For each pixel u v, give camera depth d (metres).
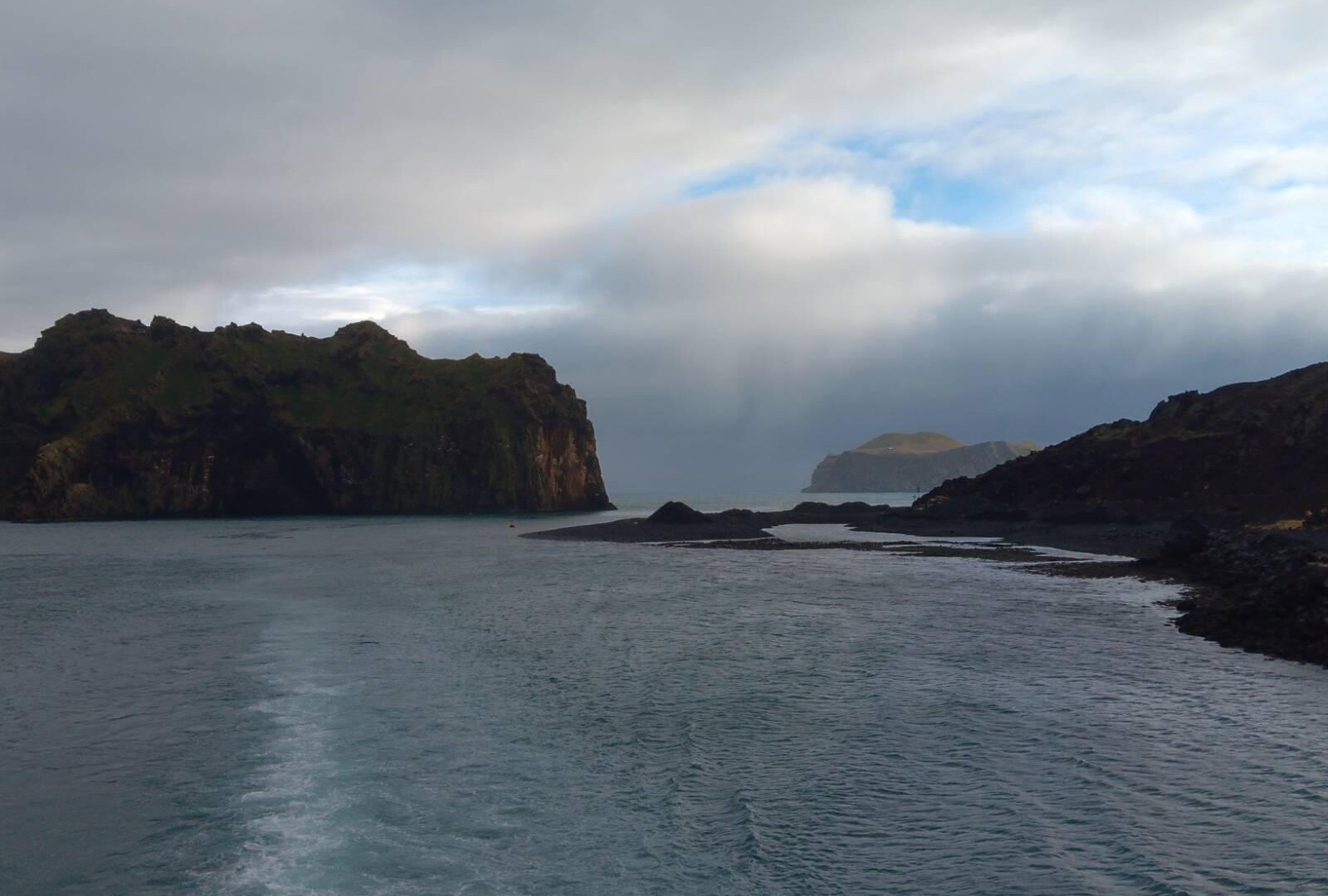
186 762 18.53
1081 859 13.80
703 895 12.62
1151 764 18.33
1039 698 24.02
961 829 14.99
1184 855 13.88
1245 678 26.50
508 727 21.17
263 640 33.59
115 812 15.79
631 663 28.95
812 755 19.00
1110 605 42.56
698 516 119.81
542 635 34.75
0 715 22.64
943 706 23.14
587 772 17.91
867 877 13.20
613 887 12.84
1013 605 42.81
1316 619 30.22
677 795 16.58
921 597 46.31
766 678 26.62
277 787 16.91
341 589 52.22
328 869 13.33
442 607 43.38
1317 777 17.47
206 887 12.82
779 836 14.66
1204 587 49.16
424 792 16.66
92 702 23.94
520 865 13.53
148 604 45.88
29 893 12.78
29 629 37.31
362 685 25.62
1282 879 13.01
